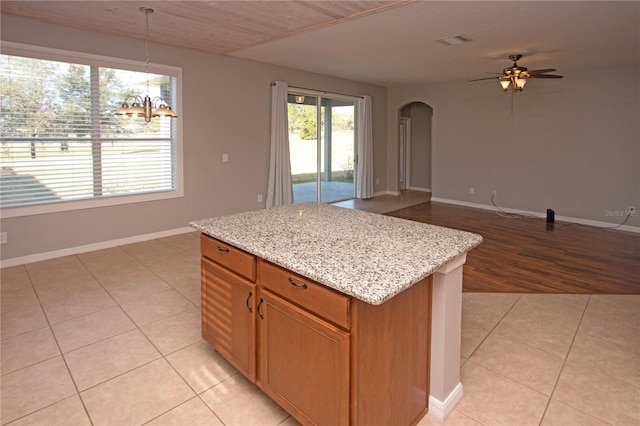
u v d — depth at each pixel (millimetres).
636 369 2291
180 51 5055
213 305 2268
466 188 7816
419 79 7539
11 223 4008
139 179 4941
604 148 6129
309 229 2219
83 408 1945
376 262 1659
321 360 1589
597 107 6137
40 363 2320
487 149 7441
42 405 1961
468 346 2553
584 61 5598
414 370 1804
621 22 3840
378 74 6988
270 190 6316
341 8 3480
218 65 5488
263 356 1904
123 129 4723
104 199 4609
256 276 1906
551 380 2191
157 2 3393
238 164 5910
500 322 2895
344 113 7891
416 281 1507
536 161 6848
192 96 5250
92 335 2650
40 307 3064
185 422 1862
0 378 2172
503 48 4891
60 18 3863
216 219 2465
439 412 1908
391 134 8898
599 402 2004
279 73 6320
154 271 3898
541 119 6723
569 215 6562
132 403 1986
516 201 7164
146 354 2434
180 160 5223
